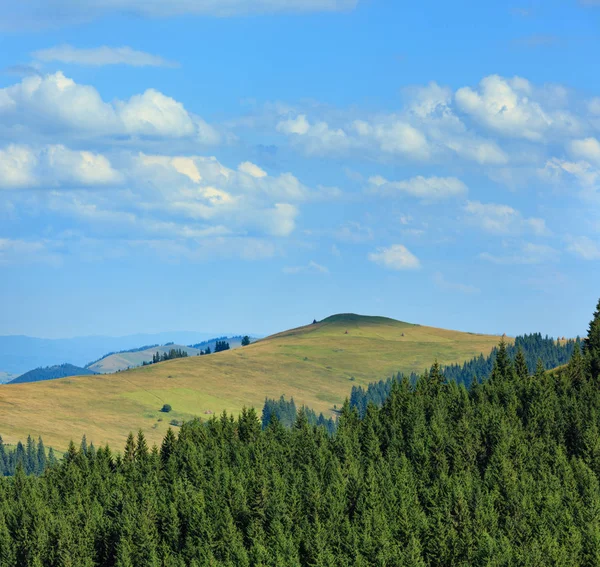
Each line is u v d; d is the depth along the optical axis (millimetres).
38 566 122062
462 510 113500
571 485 125562
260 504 127250
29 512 136875
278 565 105688
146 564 115125
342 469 142500
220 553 115125
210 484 140375
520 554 102438
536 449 142750
